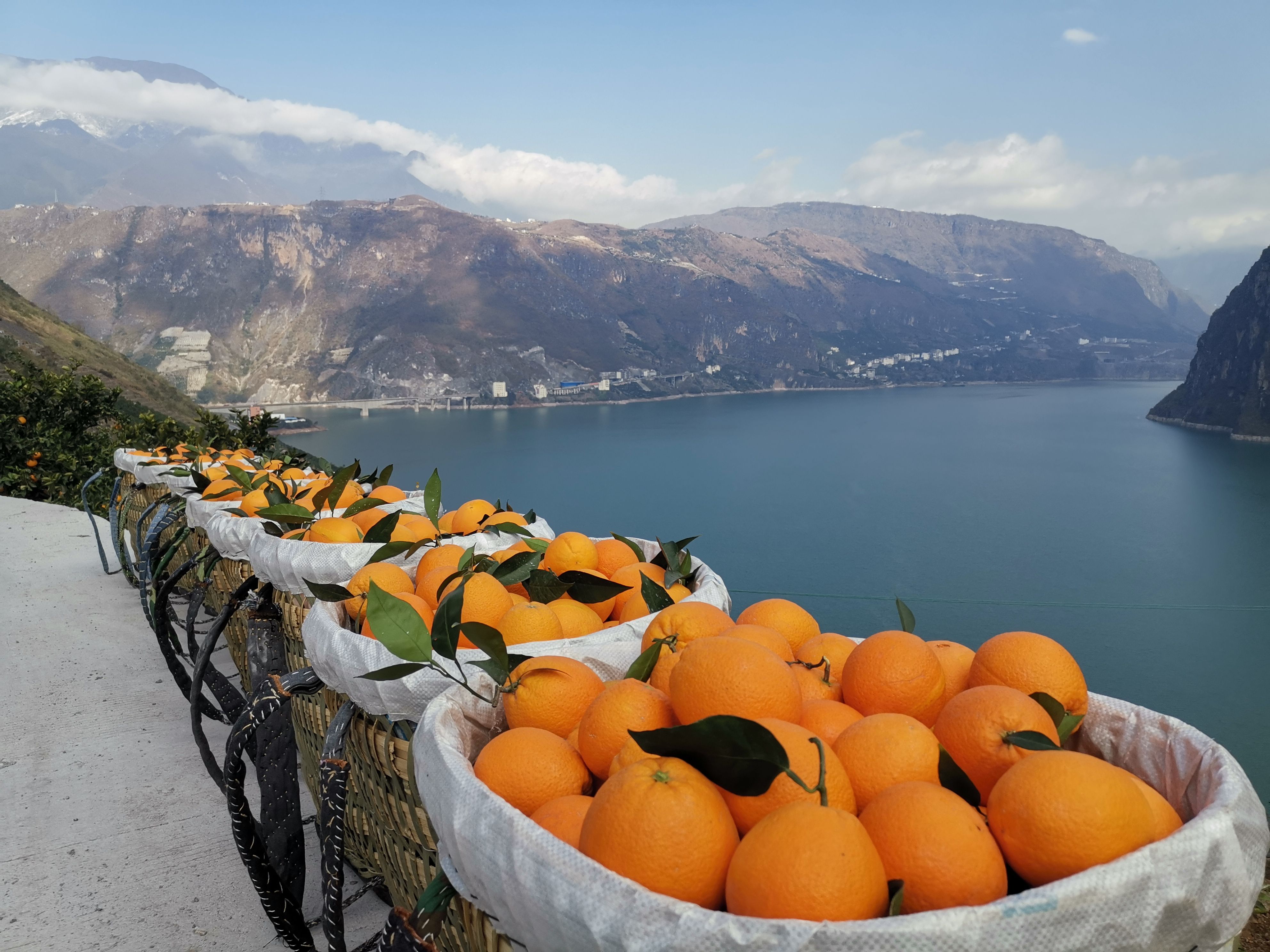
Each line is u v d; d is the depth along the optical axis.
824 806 0.68
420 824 0.99
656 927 0.58
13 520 5.38
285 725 1.28
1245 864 0.64
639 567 1.58
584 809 0.81
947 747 0.86
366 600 1.09
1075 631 10.29
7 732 2.41
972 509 60.12
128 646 3.11
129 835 1.88
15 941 1.52
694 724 0.71
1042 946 0.55
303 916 1.47
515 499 60.94
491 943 0.75
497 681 1.01
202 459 3.29
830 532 52.16
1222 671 6.12
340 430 114.12
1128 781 0.69
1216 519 51.91
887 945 0.53
